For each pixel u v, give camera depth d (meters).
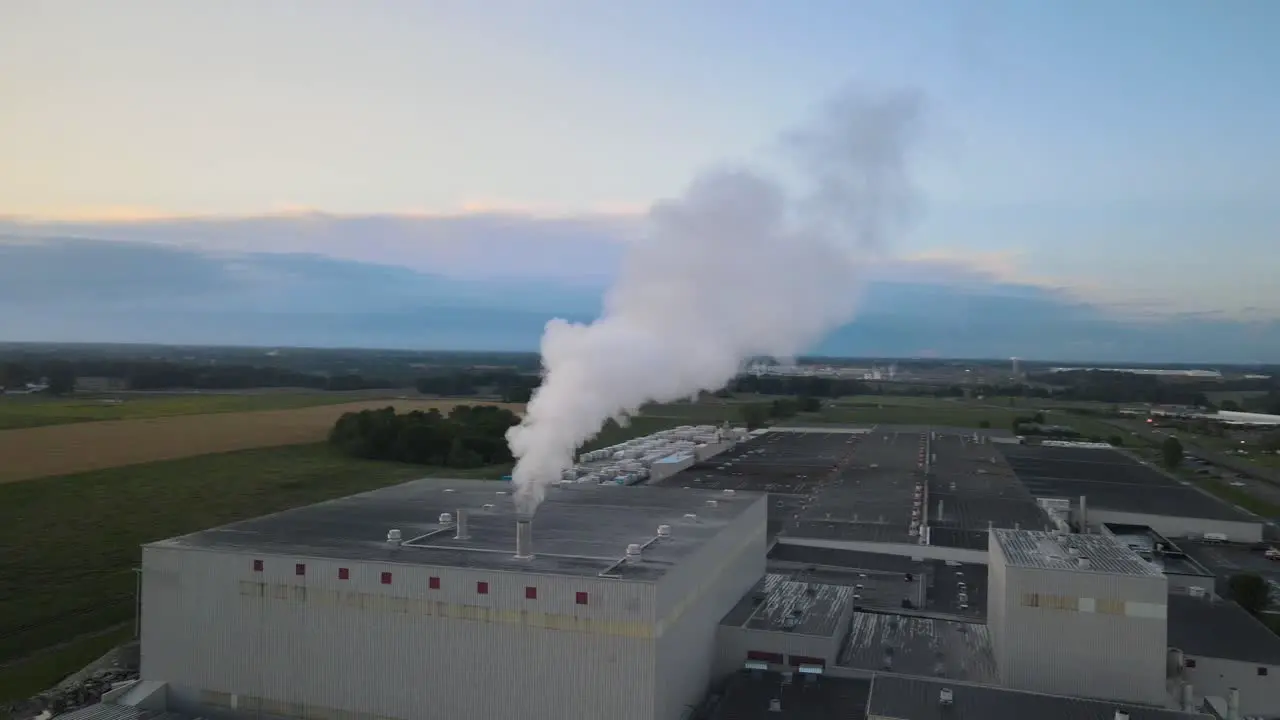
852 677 47.12
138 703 45.28
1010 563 46.31
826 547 78.69
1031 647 45.38
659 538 49.53
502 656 41.62
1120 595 44.28
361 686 43.59
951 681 42.50
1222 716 46.97
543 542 48.50
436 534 50.34
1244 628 56.69
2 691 52.59
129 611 67.75
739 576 56.09
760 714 42.47
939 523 85.38
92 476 110.94
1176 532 94.62
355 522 53.56
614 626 40.09
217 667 45.91
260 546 46.84
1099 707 39.75
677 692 43.16
